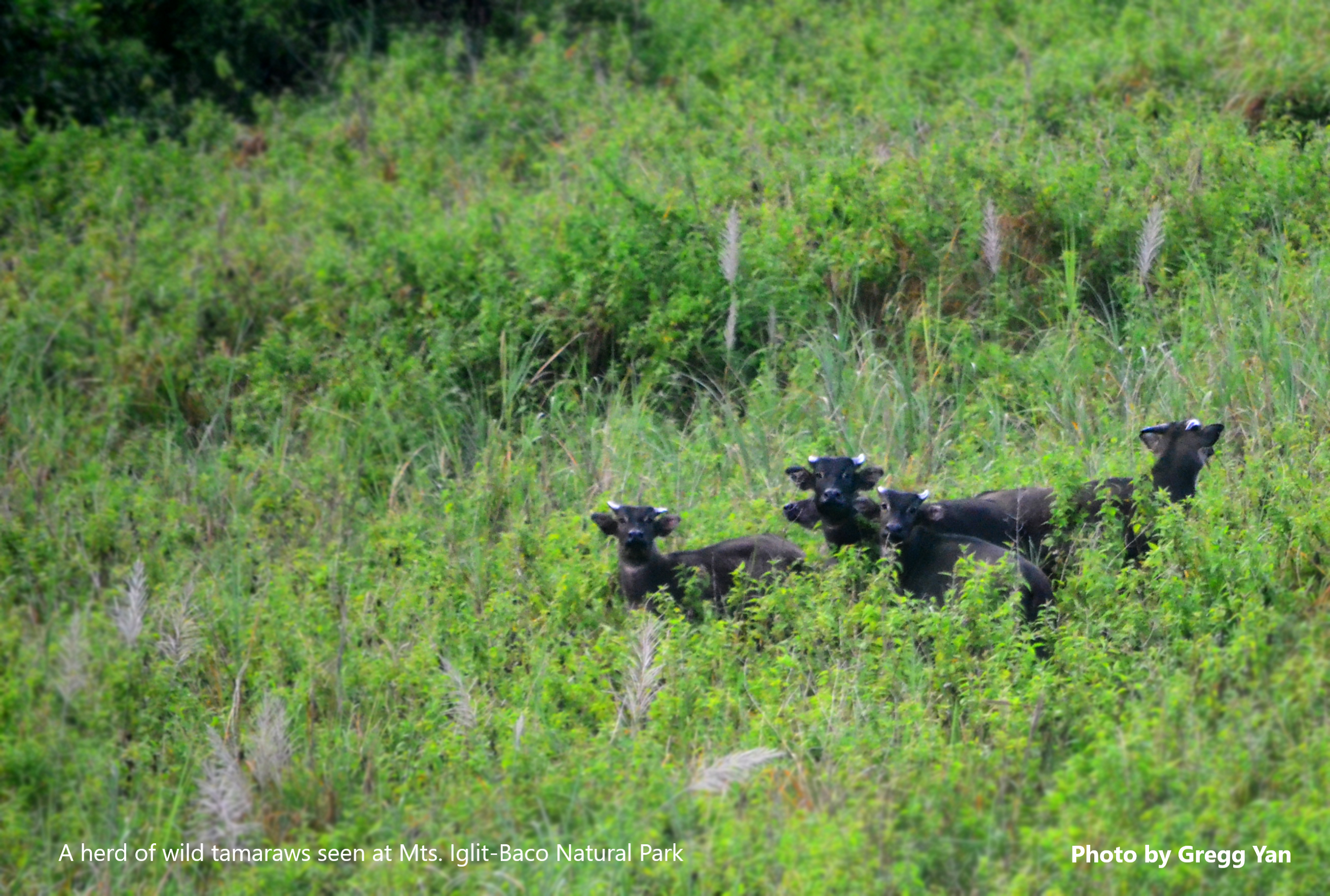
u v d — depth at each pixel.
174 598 38.09
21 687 32.94
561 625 37.06
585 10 83.56
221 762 30.50
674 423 48.69
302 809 29.91
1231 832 24.34
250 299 56.62
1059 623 33.53
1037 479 39.88
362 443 48.03
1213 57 65.00
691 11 82.50
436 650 35.56
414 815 29.20
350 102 77.88
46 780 30.89
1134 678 29.98
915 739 28.94
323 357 52.31
